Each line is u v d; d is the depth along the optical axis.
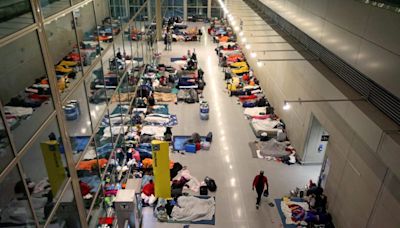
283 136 15.26
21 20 5.21
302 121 13.48
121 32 12.83
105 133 10.38
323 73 10.89
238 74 22.86
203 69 23.94
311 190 11.55
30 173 5.30
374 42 7.96
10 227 4.95
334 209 10.61
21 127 5.24
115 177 11.62
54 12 6.52
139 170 13.07
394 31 7.14
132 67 15.51
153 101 18.19
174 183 12.26
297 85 13.91
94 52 9.45
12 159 4.71
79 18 8.25
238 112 18.05
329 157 11.05
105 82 10.38
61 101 6.58
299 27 13.74
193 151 14.39
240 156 14.26
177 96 19.36
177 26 34.44
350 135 9.55
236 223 10.76
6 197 4.81
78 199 7.45
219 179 12.77
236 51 26.62
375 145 7.33
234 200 11.75
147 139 14.71
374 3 8.04
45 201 5.83
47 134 5.97
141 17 18.36
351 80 9.63
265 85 19.70
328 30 10.79
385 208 7.75
